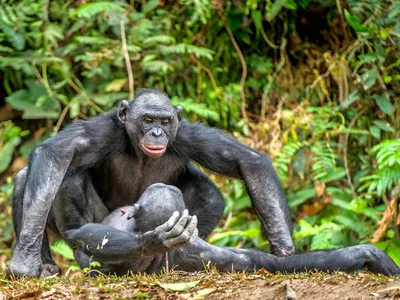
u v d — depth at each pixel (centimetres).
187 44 2325
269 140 2236
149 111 1445
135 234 1272
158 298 1078
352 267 1335
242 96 2280
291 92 2364
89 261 1416
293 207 2200
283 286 1056
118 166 1502
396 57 2219
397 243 2027
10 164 2311
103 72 2284
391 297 1025
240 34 2375
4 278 1348
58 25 2331
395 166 1992
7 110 2378
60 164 1405
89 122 1477
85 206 1466
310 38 2414
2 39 2286
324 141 2219
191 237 1205
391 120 2231
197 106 2211
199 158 1520
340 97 2273
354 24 2200
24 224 1366
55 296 1092
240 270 1372
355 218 2109
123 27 2259
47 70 2319
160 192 1287
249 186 1507
